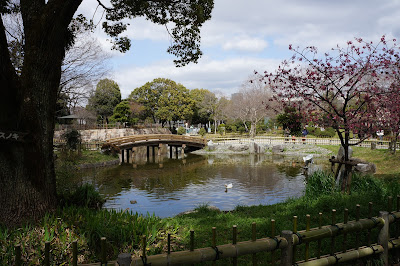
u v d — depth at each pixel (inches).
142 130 1788.9
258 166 981.8
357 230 150.1
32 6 243.6
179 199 558.3
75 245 105.0
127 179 786.2
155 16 372.5
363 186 335.0
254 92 1815.9
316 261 137.6
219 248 117.7
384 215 157.8
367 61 290.4
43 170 238.2
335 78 304.5
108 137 1545.3
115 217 233.6
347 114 309.0
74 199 392.8
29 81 227.1
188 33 390.9
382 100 297.0
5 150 219.6
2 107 212.5
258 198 553.6
